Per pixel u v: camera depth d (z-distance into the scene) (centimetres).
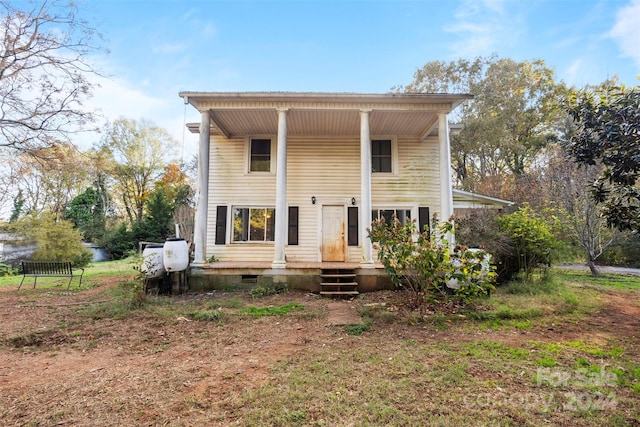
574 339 529
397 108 990
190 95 967
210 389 352
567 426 280
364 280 944
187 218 2420
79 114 1322
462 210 1397
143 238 2611
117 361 443
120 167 3156
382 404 316
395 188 1203
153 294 880
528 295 813
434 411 304
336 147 1223
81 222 2878
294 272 956
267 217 1200
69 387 359
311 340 529
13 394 343
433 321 629
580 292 890
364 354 460
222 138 1229
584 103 584
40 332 565
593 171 1253
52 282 1199
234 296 874
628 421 289
